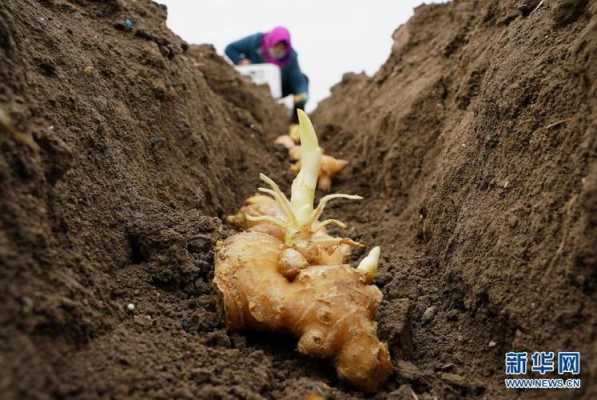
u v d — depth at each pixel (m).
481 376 0.32
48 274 0.28
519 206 0.35
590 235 0.29
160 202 0.42
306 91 1.33
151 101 0.49
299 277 0.32
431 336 0.36
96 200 0.36
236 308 0.32
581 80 0.34
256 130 0.80
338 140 0.84
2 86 0.30
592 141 0.31
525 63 0.39
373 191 0.65
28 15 0.39
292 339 0.33
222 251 0.35
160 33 0.56
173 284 0.37
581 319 0.29
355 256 0.49
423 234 0.47
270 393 0.30
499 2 0.53
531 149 0.36
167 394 0.27
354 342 0.30
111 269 0.35
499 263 0.34
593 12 0.36
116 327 0.31
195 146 0.52
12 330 0.24
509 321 0.32
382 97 0.77
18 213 0.27
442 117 0.56
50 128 0.33
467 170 0.43
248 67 1.20
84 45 0.45
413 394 0.30
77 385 0.25
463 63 0.55
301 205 0.39
